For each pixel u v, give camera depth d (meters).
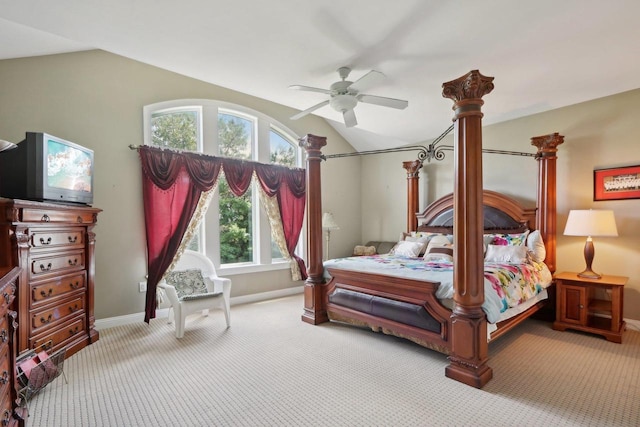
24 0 2.00
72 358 2.94
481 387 2.39
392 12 2.17
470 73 2.40
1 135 3.24
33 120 3.38
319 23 2.30
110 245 3.81
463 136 2.48
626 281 3.33
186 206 4.25
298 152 5.68
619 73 3.11
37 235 2.66
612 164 3.69
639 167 3.50
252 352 3.07
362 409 2.14
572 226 3.52
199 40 2.53
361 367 2.75
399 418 2.04
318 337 3.45
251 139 5.13
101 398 2.28
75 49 3.50
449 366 2.58
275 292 5.27
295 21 2.27
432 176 5.49
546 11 2.14
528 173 4.36
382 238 6.30
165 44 2.58
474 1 2.04
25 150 2.69
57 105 3.51
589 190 3.85
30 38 2.95
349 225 6.43
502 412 2.09
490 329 2.70
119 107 3.89
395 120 4.62
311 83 3.37
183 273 4.04
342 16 2.22
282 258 5.48
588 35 2.44
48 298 2.77
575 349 3.08
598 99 3.78
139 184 4.02
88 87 3.69
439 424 1.97
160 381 2.52
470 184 2.45
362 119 4.59
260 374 2.63
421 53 2.72
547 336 3.44
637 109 3.52
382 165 6.28
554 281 3.88
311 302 3.93
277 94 3.70
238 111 4.90
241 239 5.05
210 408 2.16
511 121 4.50
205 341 3.35
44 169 2.73
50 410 2.13
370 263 3.87
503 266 3.36
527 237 4.04
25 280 2.52
